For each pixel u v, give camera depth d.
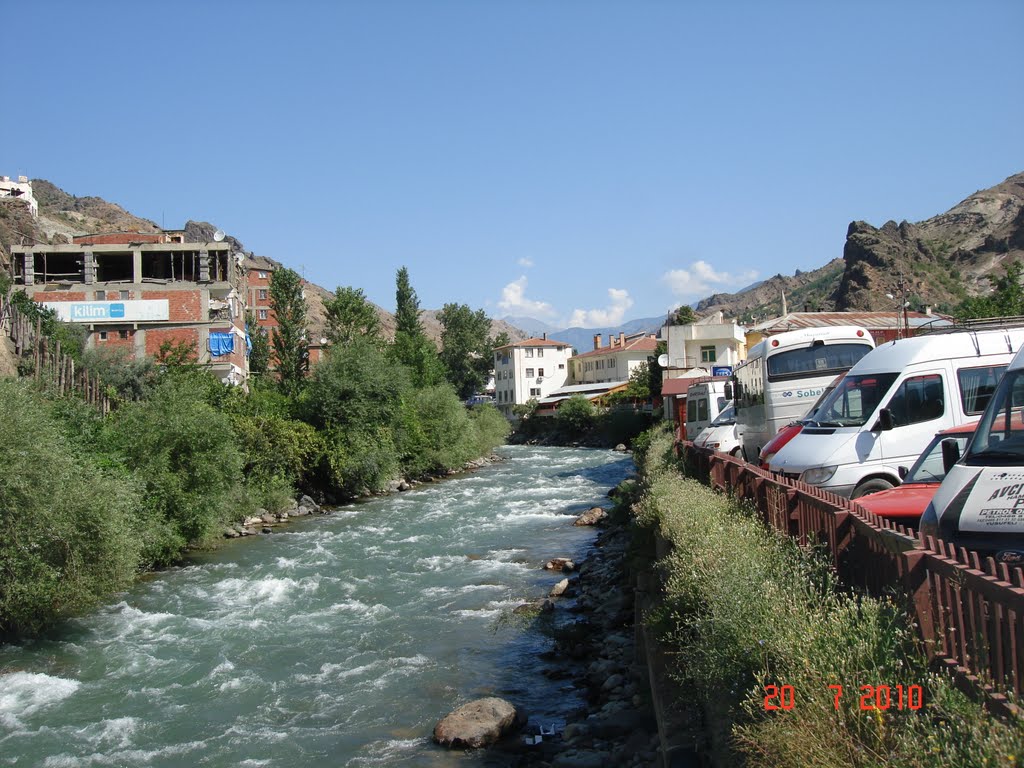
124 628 15.01
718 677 5.93
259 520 27.94
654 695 8.17
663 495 13.23
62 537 14.44
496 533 25.28
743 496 11.18
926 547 5.12
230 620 15.54
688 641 7.29
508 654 13.19
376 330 68.88
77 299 47.88
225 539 25.11
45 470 14.24
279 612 16.12
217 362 47.75
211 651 13.63
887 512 8.66
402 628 14.88
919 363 12.55
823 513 7.30
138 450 21.66
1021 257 124.62
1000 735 3.51
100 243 53.72
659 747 8.00
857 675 4.58
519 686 11.72
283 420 34.31
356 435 36.03
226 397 34.03
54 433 15.41
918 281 120.44
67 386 25.34
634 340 103.62
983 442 6.95
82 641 14.23
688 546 8.95
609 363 98.75
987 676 4.10
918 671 4.66
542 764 9.00
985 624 4.21
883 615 5.18
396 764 9.28
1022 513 5.75
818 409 13.66
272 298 60.44
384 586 18.28
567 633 13.59
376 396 37.94
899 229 135.88
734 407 23.97
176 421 22.17
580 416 78.50
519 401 106.44
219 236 53.62
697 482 13.94
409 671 12.52
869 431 12.30
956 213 159.38
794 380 18.84
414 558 21.52
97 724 10.62
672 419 45.22
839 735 4.26
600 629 13.90
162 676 12.45
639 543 13.14
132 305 47.34
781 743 4.42
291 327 59.38
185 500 21.64
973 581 4.30
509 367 108.75
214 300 49.94
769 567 6.87
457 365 115.25
